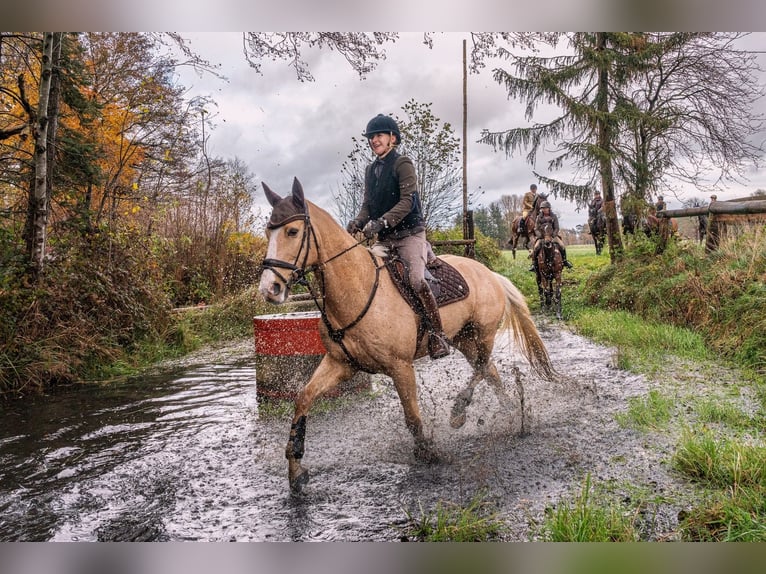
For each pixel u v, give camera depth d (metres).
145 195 15.02
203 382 7.10
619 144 14.12
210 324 10.92
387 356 3.88
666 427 4.43
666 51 13.64
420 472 3.90
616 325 8.91
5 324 7.04
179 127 15.78
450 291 4.51
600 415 4.89
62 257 8.22
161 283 10.55
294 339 5.55
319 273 3.70
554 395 5.54
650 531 2.93
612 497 3.32
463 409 4.75
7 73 11.31
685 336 7.50
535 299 13.62
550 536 2.90
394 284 4.02
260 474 4.02
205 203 14.37
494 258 22.72
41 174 7.84
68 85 9.99
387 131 4.19
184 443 4.73
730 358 6.61
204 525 3.27
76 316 7.97
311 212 3.69
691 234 17.66
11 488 3.86
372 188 4.32
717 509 2.99
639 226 14.23
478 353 5.04
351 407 5.55
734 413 4.51
